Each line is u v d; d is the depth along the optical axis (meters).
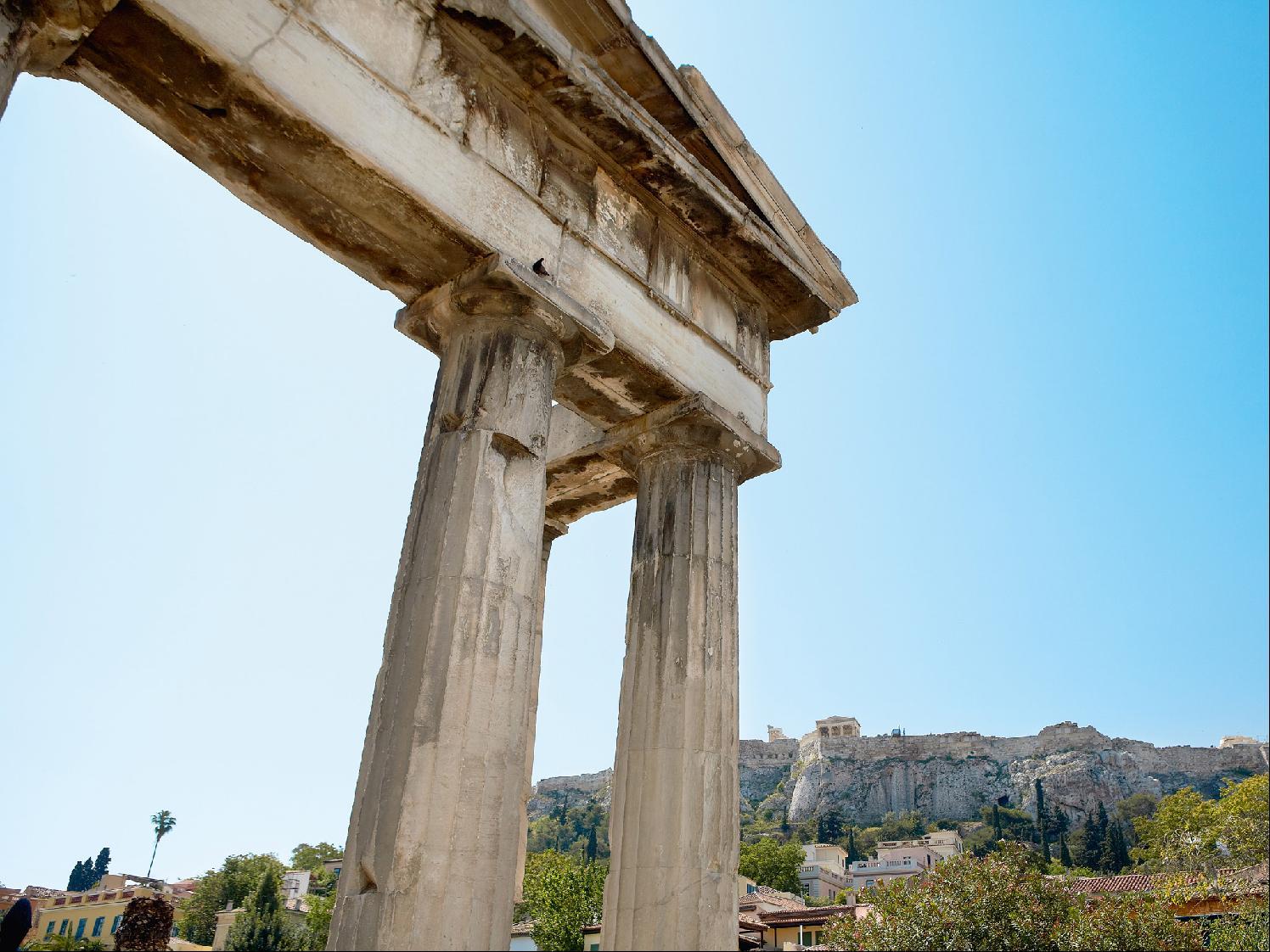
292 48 9.27
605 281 12.14
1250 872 43.06
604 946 10.71
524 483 10.27
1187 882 43.59
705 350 13.56
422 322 11.27
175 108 9.32
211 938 61.84
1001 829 138.88
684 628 12.01
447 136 10.52
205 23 8.66
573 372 12.51
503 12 10.61
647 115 12.12
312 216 10.38
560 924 49.28
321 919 57.84
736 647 12.42
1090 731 163.75
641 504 13.24
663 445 13.30
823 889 98.69
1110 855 104.06
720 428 13.09
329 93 9.45
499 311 10.76
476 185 10.70
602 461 14.70
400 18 10.38
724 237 13.70
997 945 29.98
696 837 10.91
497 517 9.86
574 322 11.09
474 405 10.30
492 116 11.16
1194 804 76.25
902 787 163.75
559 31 11.98
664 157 12.41
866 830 150.25
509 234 10.92
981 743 167.38
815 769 169.38
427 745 8.66
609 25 11.97
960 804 158.62
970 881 31.83
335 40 9.67
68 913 55.62
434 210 10.10
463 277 10.70
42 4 8.20
